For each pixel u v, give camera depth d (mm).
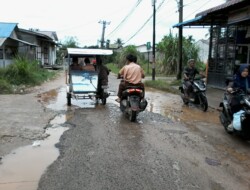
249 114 5703
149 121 7977
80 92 10156
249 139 6195
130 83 8141
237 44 13734
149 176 4328
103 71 10430
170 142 6074
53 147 5586
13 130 6609
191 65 10625
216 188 4020
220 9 12711
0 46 20312
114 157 5086
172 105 10766
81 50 10383
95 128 7051
